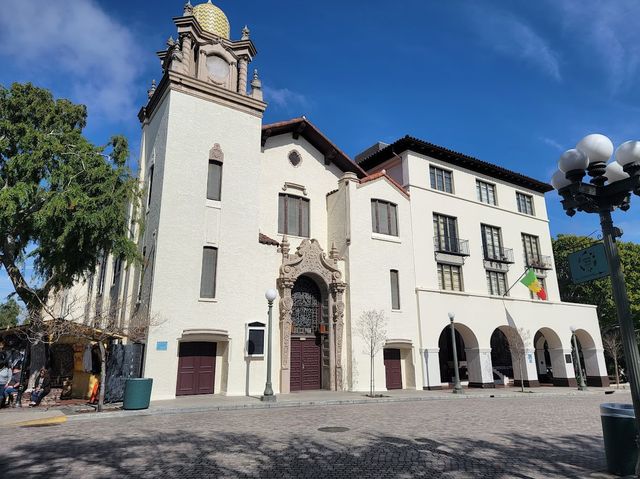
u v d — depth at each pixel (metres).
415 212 27.42
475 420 12.80
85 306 22.53
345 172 25.91
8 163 16.50
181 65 21.27
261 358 19.91
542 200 35.41
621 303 6.22
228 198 20.97
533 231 33.81
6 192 15.48
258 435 10.10
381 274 24.42
